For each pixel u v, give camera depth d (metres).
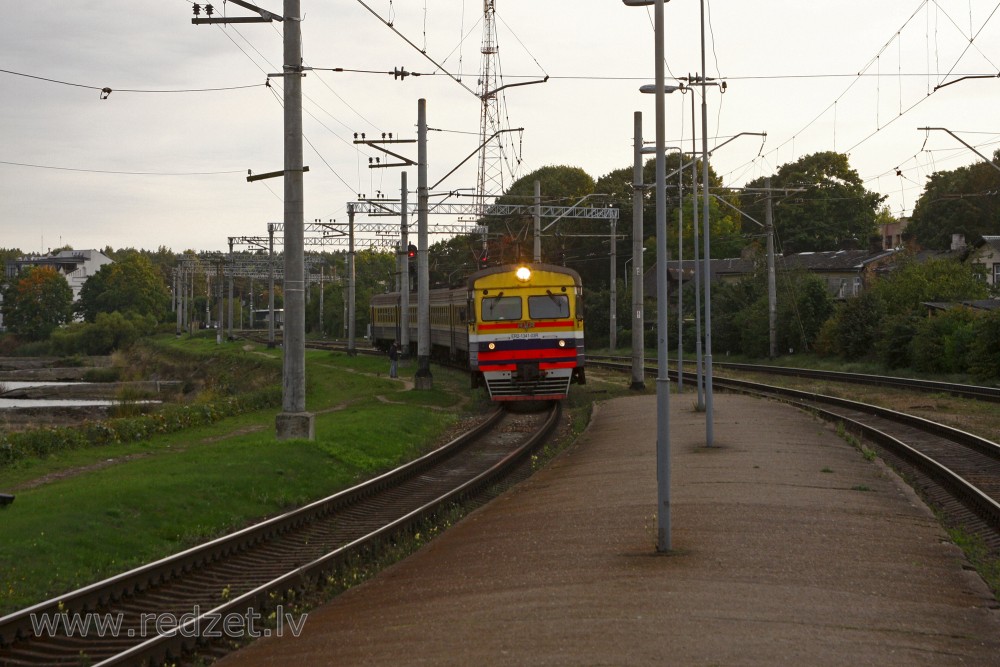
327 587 12.62
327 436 26.23
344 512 18.30
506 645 8.84
